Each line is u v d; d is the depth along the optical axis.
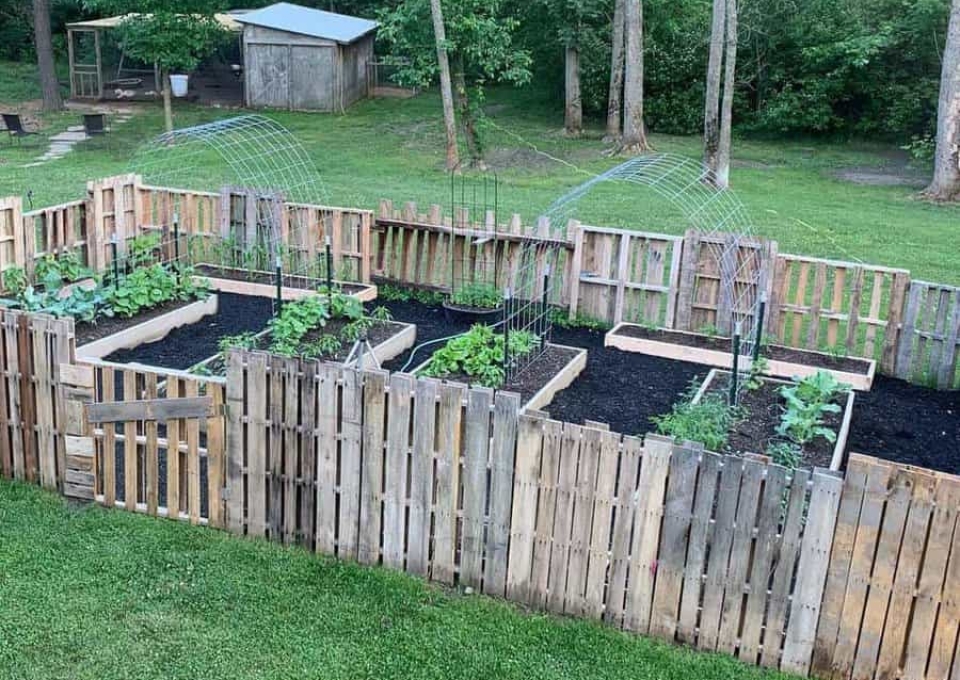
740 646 4.89
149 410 5.85
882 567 4.52
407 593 5.37
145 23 22.53
